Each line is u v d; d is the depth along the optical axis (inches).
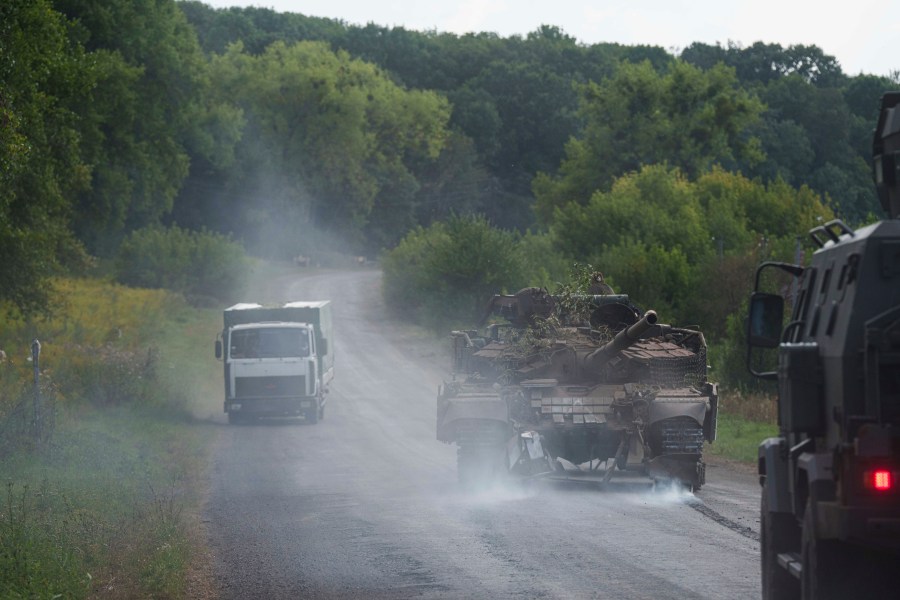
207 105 7135.8
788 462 565.3
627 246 3558.1
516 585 719.1
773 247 3353.8
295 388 2402.8
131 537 960.3
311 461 1732.3
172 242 5457.7
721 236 4077.3
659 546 848.3
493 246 4097.0
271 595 736.3
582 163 7057.1
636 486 1243.8
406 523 1034.1
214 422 2469.2
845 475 437.7
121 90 4185.5
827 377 494.0
